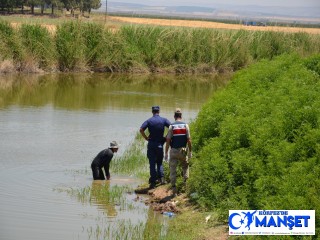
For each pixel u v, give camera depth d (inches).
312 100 727.1
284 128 658.8
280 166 574.9
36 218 593.3
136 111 1306.6
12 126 1064.2
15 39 1927.9
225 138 697.6
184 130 689.6
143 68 2169.0
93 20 2214.6
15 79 1766.7
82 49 2065.7
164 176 751.7
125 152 907.4
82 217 605.9
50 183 727.7
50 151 892.0
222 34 2383.1
